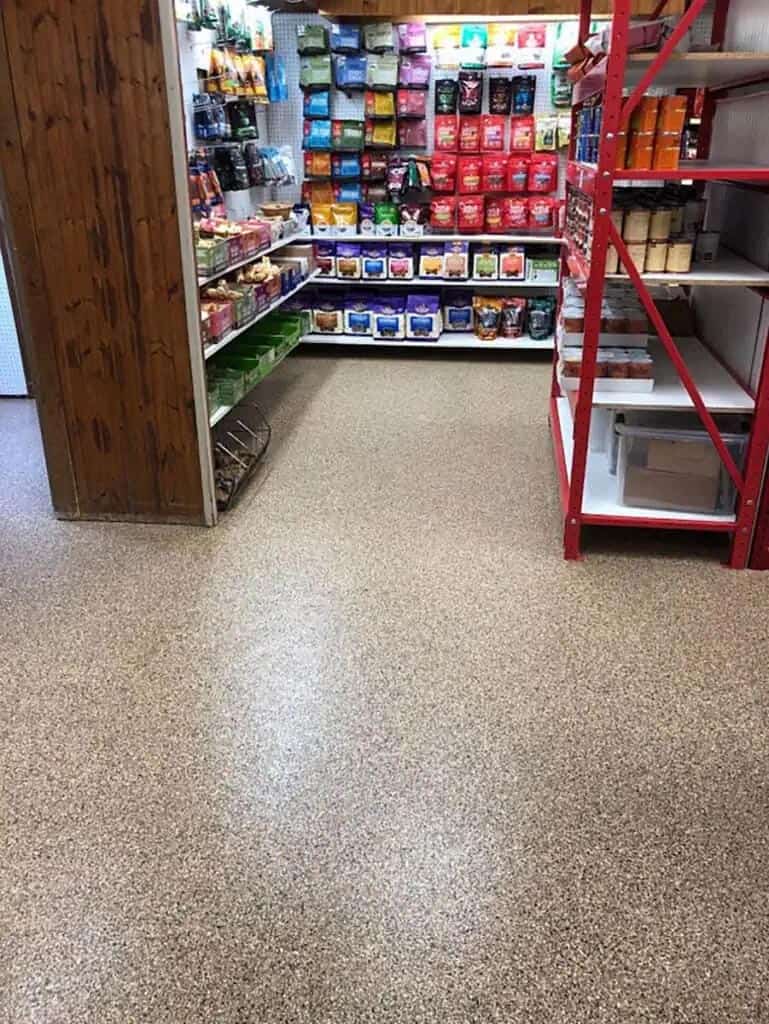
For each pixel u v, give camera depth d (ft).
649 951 5.49
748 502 10.05
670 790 6.85
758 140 10.32
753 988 5.25
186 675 8.30
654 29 8.61
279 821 6.54
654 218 9.37
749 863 6.16
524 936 5.60
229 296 12.60
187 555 10.72
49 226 10.23
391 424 15.58
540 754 7.24
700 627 9.10
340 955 5.47
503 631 9.04
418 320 19.72
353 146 18.78
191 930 5.65
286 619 9.27
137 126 9.68
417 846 6.31
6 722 7.65
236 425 15.19
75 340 10.75
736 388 10.41
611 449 11.71
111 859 6.20
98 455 11.34
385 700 7.93
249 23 16.30
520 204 18.88
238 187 15.70
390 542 11.06
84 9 9.27
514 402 16.87
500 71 18.66
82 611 9.45
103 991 5.24
